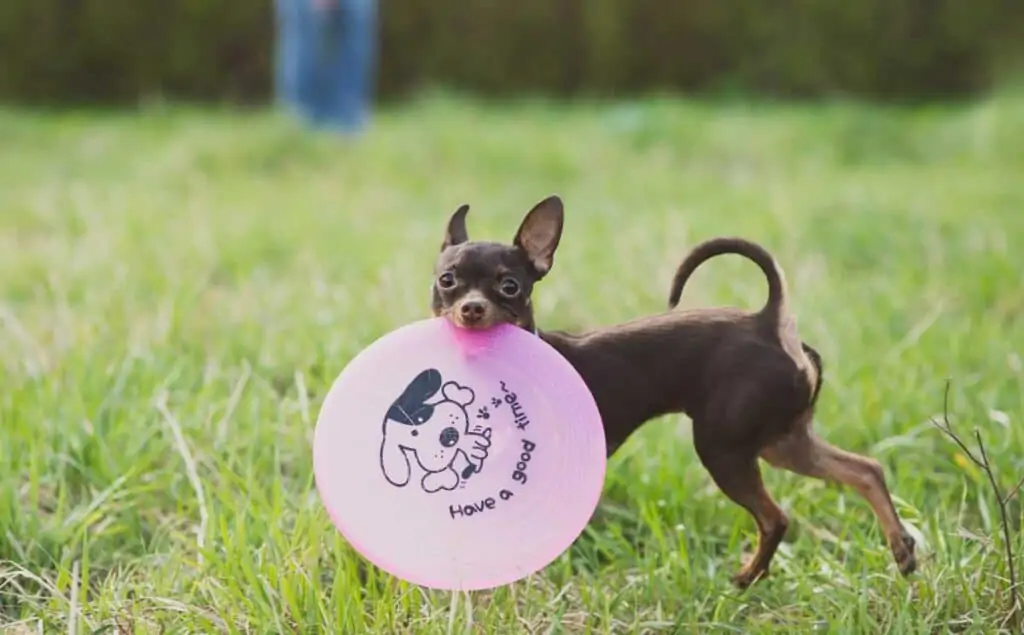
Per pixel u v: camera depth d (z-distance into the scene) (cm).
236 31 1950
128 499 530
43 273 835
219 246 912
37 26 1900
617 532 501
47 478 528
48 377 604
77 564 462
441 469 417
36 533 492
